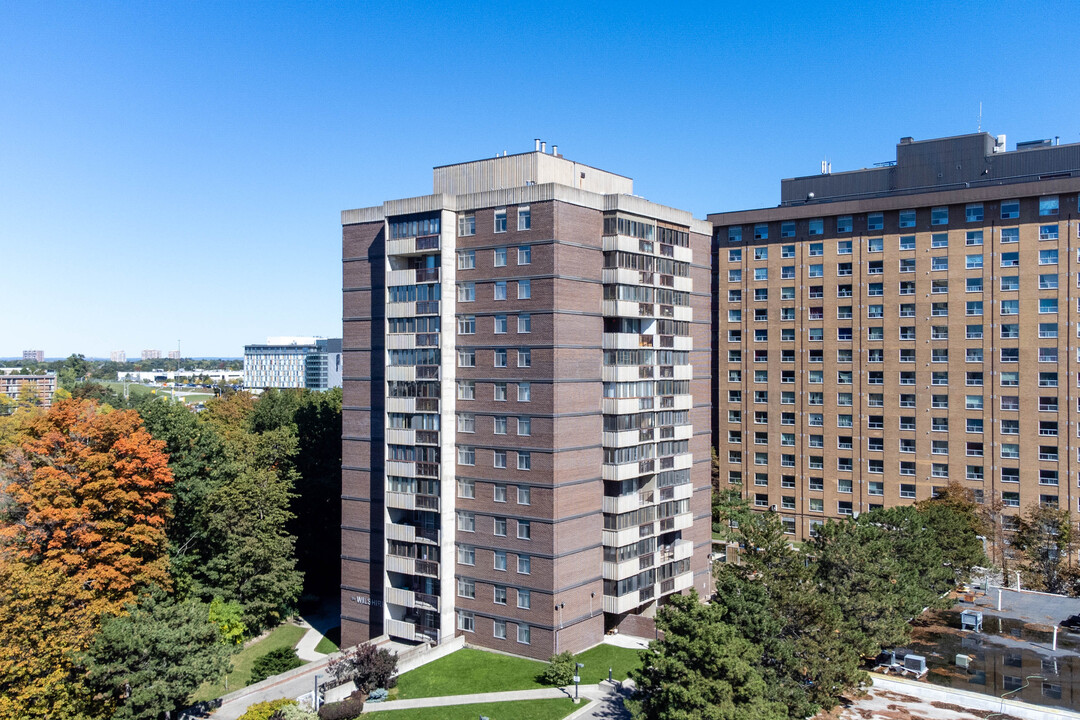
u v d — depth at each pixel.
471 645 62.94
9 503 63.41
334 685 56.25
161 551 68.38
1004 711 51.38
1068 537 79.75
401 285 64.75
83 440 64.38
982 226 92.00
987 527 85.31
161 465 65.31
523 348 60.16
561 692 54.00
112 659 48.91
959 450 93.12
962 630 67.12
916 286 95.75
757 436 107.19
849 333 100.31
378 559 66.75
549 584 58.84
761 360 106.88
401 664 57.78
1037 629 67.44
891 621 55.44
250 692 58.09
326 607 84.56
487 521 62.12
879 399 98.25
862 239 99.31
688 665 43.16
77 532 59.12
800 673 48.31
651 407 66.69
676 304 69.50
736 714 40.22
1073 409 86.62
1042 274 88.56
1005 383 90.50
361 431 67.88
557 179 64.38
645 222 66.00
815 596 50.22
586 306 61.78
